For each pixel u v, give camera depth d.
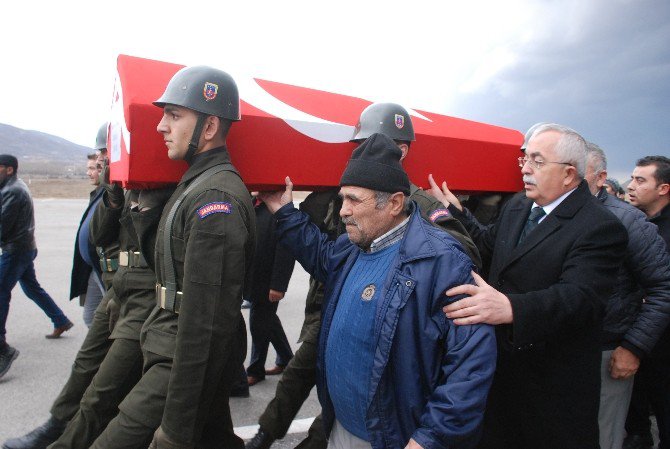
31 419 3.28
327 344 1.78
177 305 1.97
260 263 3.79
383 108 2.49
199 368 1.79
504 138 3.38
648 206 3.36
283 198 2.30
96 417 2.28
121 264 2.46
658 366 3.00
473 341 1.54
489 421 2.15
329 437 1.91
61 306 6.09
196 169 1.99
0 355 3.92
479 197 3.46
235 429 3.23
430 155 2.87
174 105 1.94
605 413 2.64
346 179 1.66
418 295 1.56
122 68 2.19
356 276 1.75
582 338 1.98
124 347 2.30
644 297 2.78
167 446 1.79
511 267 2.11
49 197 31.95
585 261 1.91
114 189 2.65
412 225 1.69
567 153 2.01
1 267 4.09
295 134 2.39
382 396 1.57
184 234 1.90
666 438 3.04
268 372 4.25
